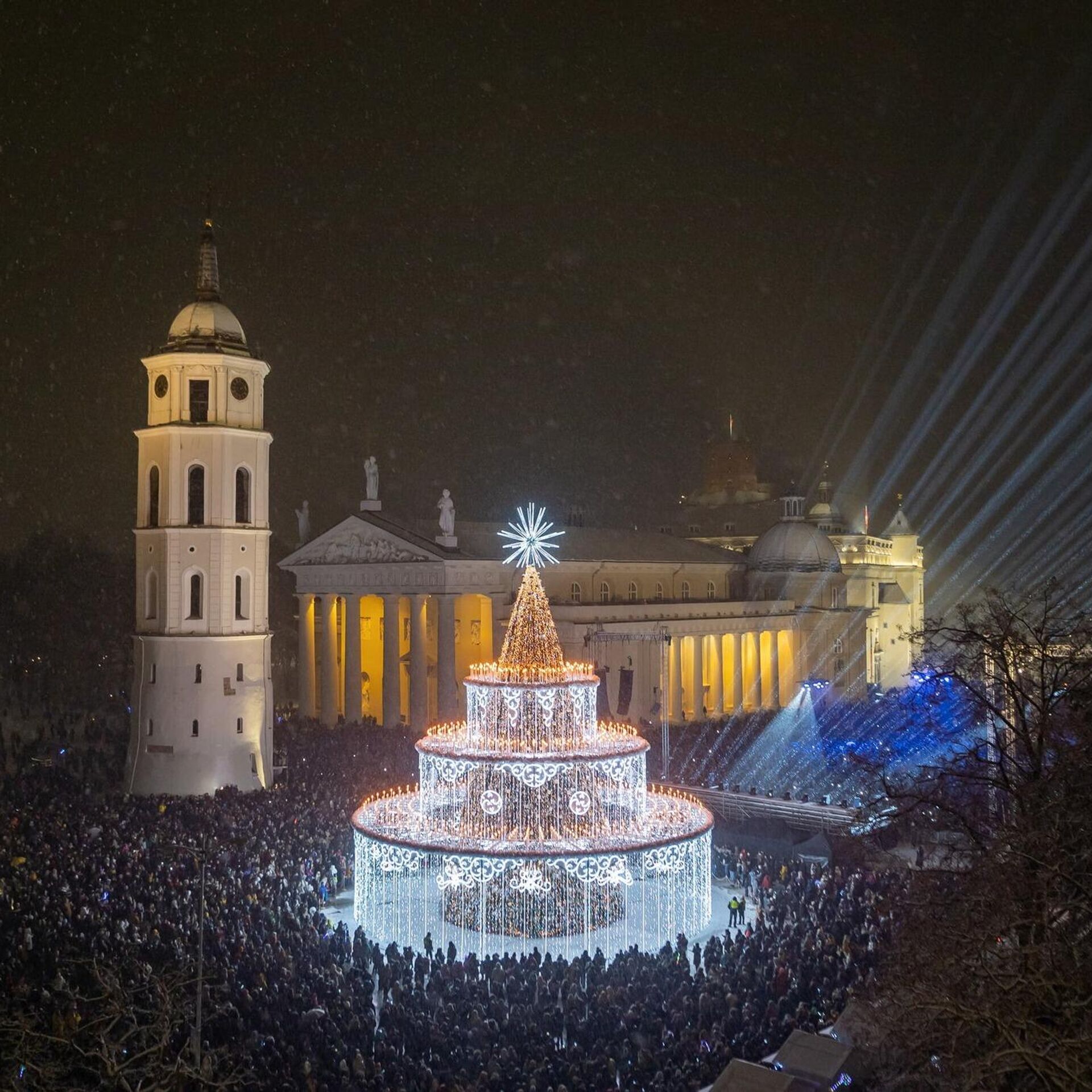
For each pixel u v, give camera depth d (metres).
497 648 103.31
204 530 81.31
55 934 44.22
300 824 62.97
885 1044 31.70
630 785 56.25
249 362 84.44
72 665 130.62
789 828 66.31
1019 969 28.02
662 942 51.66
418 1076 34.31
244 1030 37.06
